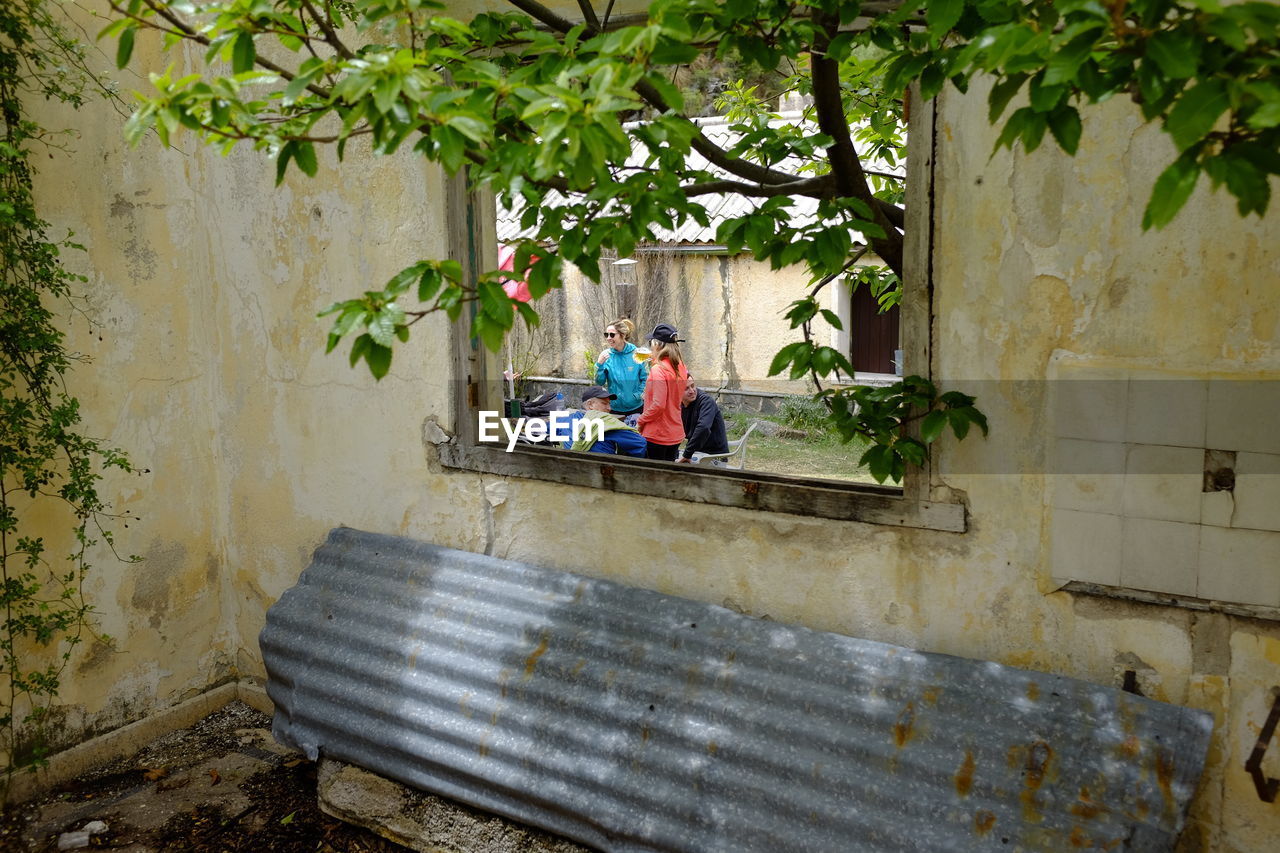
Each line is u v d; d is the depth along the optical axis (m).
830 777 3.10
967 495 3.19
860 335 12.49
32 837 4.07
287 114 2.66
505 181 2.40
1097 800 2.78
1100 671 3.06
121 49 2.41
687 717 3.39
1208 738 2.78
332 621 4.20
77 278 4.09
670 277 12.84
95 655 4.53
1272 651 2.78
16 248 3.92
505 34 3.14
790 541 3.53
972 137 3.03
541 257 2.63
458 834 3.82
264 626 4.79
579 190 2.38
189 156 4.70
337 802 4.07
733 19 2.58
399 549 4.34
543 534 4.09
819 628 3.53
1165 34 1.69
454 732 3.78
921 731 3.05
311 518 4.71
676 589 3.80
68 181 4.22
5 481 4.12
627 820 3.38
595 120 2.07
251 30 2.39
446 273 2.44
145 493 4.66
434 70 2.62
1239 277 2.70
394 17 2.45
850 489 3.41
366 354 2.32
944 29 2.12
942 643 3.31
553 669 3.66
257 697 5.03
